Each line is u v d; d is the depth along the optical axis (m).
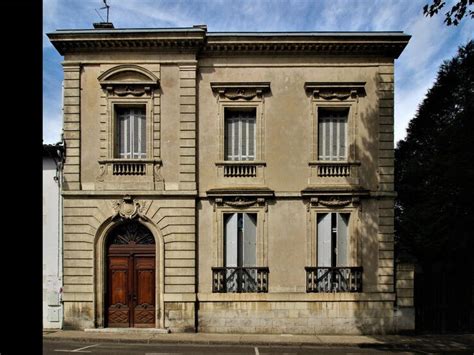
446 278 16.84
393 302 16.31
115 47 16.89
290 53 17.11
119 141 17.31
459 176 18.61
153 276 16.77
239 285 16.45
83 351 13.30
